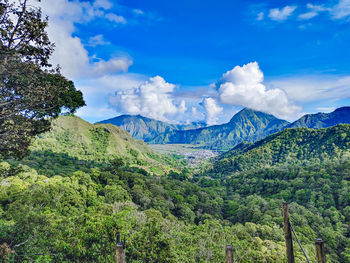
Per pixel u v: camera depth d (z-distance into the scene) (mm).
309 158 116688
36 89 9414
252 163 140000
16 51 9039
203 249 21297
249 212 61156
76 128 154875
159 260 13766
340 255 40531
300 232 45312
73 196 36219
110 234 12961
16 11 9086
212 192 84625
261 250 30781
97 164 109750
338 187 61469
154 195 60750
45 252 10344
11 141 10336
